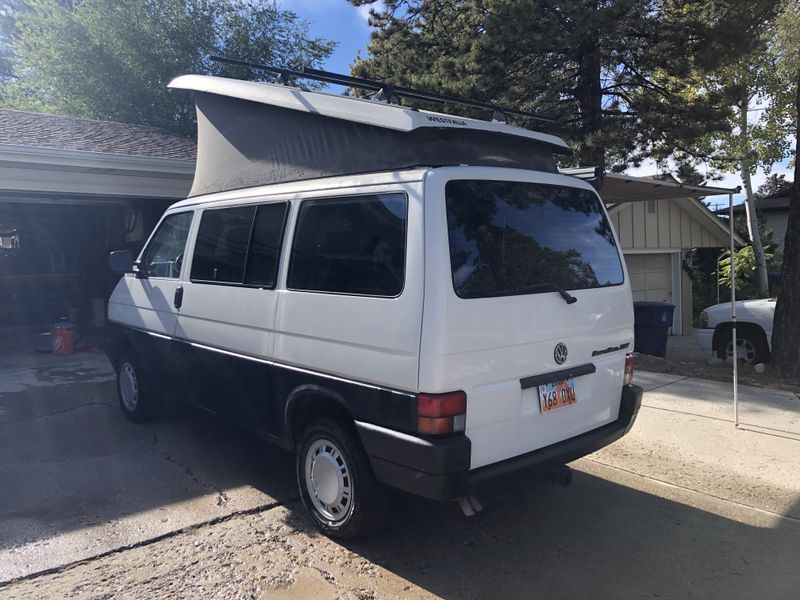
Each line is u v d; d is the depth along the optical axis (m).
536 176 3.75
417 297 3.10
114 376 8.38
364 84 4.31
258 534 3.84
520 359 3.37
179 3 21.14
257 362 4.12
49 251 13.92
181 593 3.18
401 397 3.15
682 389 7.20
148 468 4.91
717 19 10.23
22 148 8.33
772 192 35.12
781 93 15.91
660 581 3.34
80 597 3.14
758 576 3.38
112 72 20.55
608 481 4.69
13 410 6.62
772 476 4.68
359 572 3.42
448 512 4.19
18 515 4.06
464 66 11.51
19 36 23.61
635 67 11.17
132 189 9.78
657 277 16.22
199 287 4.72
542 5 10.41
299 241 3.89
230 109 4.95
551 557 3.60
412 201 3.22
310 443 3.82
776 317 7.91
